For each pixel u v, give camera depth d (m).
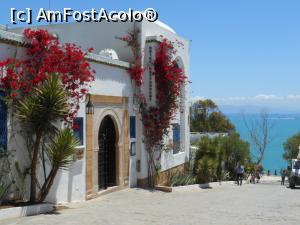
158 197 17.88
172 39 23.44
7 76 11.99
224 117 64.69
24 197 12.88
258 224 10.62
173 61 21.72
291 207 14.75
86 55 15.66
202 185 25.23
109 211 12.52
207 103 64.19
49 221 10.38
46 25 22.02
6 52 12.23
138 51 20.00
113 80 18.06
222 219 11.35
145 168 20.53
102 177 17.92
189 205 14.77
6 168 12.23
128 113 19.38
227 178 33.75
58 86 12.02
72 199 15.08
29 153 12.81
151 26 21.02
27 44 12.80
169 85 20.86
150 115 20.44
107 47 20.56
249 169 42.44
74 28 21.41
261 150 60.56
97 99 16.73
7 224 10.01
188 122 26.69
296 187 29.80
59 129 12.73
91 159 16.34
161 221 10.73
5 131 12.15
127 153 19.27
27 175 13.05
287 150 60.44
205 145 28.19
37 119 11.87
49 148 12.65
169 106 20.97
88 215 11.53
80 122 15.55
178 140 25.39
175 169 24.25
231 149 35.88
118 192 18.30
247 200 17.33
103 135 18.11
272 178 47.56
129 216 11.44
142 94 20.25
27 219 10.77
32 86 12.38
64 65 13.23
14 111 12.27
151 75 20.48
